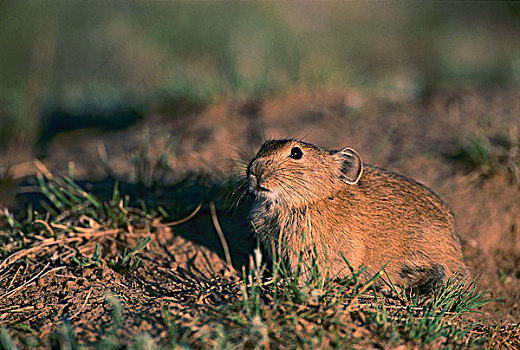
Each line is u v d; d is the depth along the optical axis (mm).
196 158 12281
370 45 29141
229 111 14945
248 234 9719
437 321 7000
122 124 15664
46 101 18375
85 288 7781
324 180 8227
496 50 24266
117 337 6465
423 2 34000
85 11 28250
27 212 10531
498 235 10477
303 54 21328
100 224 9461
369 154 12305
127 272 8375
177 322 6742
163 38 26141
